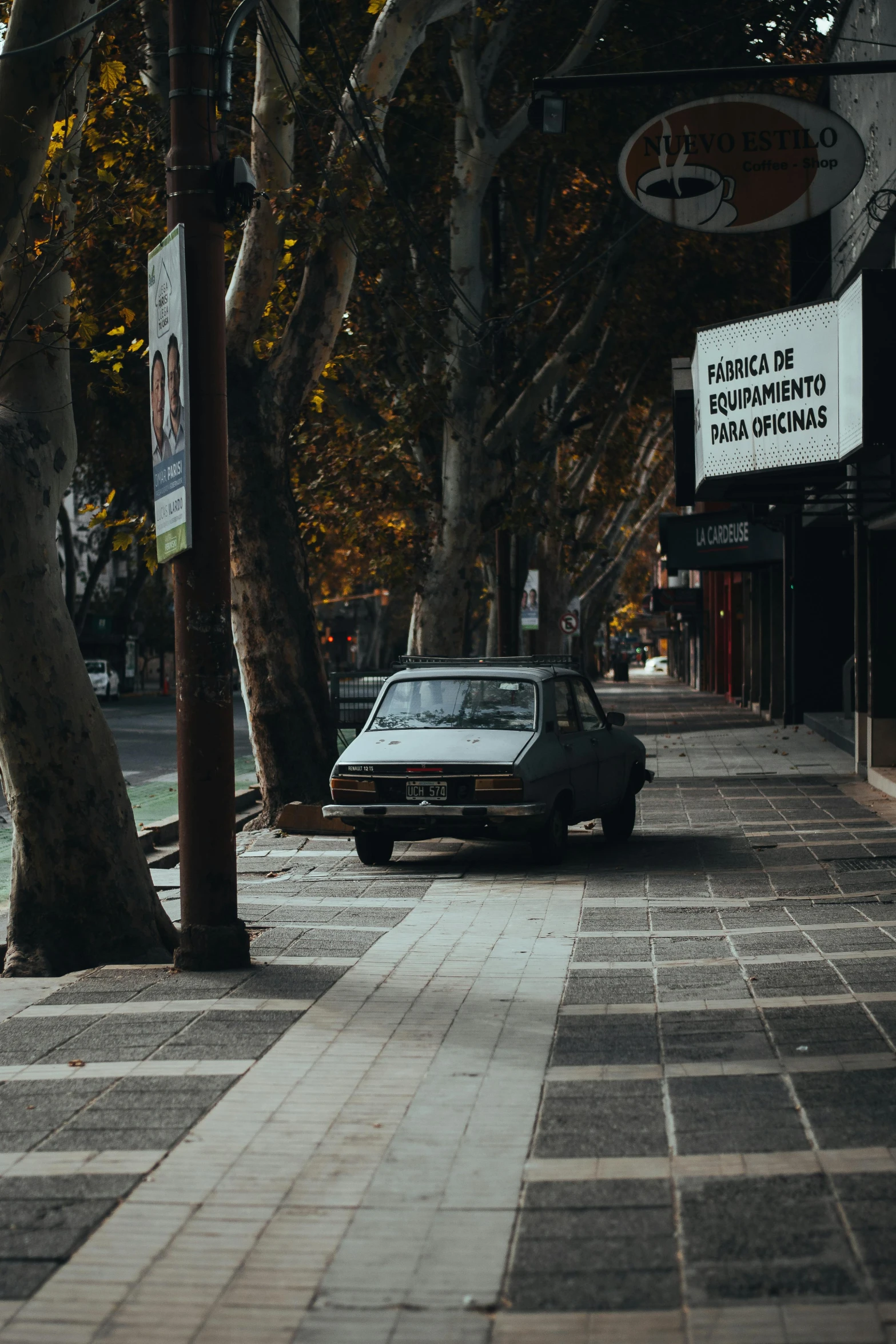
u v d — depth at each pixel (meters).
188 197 7.69
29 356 8.30
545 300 25.47
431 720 12.88
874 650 18.36
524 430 28.42
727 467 14.01
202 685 7.73
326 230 15.09
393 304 21.88
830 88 19.34
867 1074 5.36
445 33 22.31
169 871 12.65
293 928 9.18
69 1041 6.20
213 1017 6.59
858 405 11.93
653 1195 4.22
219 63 7.93
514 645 25.66
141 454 38.81
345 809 12.08
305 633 15.76
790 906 9.59
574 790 12.61
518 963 7.84
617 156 24.34
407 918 9.60
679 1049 5.86
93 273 15.99
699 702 47.44
